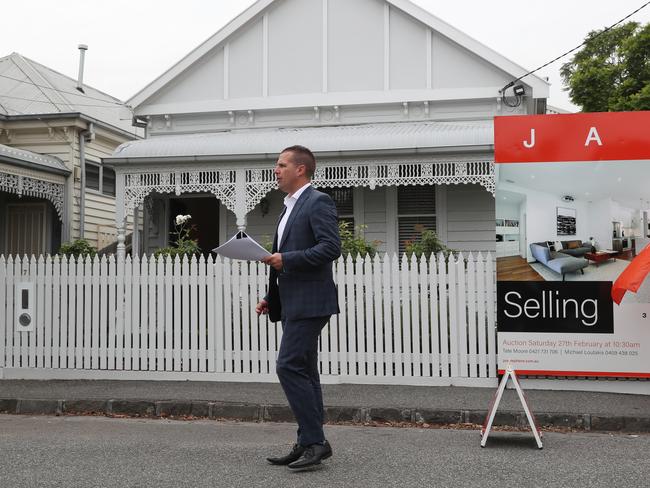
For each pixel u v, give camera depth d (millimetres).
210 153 12281
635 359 7449
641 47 23156
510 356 7688
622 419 6391
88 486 4355
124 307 8586
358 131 12711
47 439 5852
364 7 14266
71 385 8125
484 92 13773
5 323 8766
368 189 13828
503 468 4832
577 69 25266
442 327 7973
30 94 16672
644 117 7559
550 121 7723
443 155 11727
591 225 7609
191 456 5180
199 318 8414
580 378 7684
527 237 7719
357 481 4449
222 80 14719
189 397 7309
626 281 7027
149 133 15078
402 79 14078
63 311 8672
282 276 4781
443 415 6676
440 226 13500
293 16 14523
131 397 7312
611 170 7594
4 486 4359
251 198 12305
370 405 6883
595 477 4594
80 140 15719
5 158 13477
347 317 8125
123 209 12586
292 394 4703
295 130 13664
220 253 4688
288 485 4352
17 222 16141
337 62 14312
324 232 4688
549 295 7629
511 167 7781
